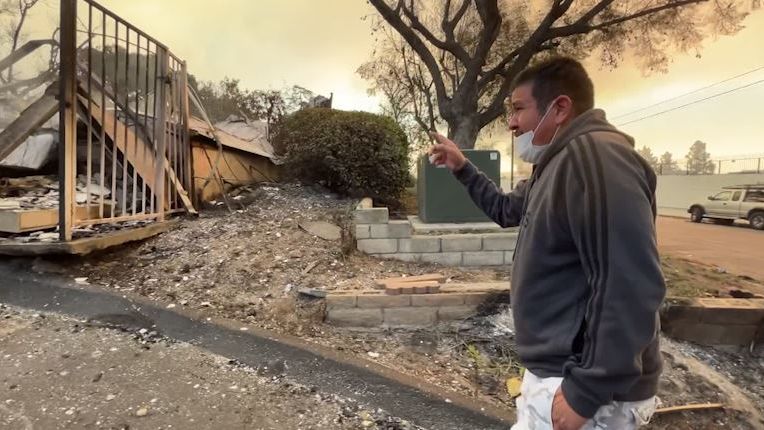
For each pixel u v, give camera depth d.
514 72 9.36
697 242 10.96
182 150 5.46
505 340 3.36
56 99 4.40
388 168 6.62
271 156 8.12
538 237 1.34
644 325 1.11
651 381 1.32
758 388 3.26
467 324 3.54
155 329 3.14
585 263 1.21
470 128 9.28
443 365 3.10
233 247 4.41
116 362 2.78
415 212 6.68
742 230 14.80
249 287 3.75
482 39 9.16
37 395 2.42
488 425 2.54
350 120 6.57
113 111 4.75
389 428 2.46
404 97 12.73
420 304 3.56
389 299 3.54
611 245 1.13
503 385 2.92
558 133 1.43
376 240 4.61
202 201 5.76
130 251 4.16
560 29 9.27
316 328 3.38
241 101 10.91
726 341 3.63
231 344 3.02
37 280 3.46
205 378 2.71
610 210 1.14
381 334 3.46
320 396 2.67
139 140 4.93
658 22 10.11
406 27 9.30
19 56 5.39
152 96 5.22
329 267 4.20
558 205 1.27
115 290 3.45
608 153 1.23
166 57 4.95
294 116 7.10
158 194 4.82
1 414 2.26
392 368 2.92
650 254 1.12
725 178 23.95
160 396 2.51
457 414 2.58
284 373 2.83
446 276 4.20
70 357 2.77
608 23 9.30
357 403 2.64
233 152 6.80
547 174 1.38
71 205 3.69
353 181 6.43
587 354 1.18
